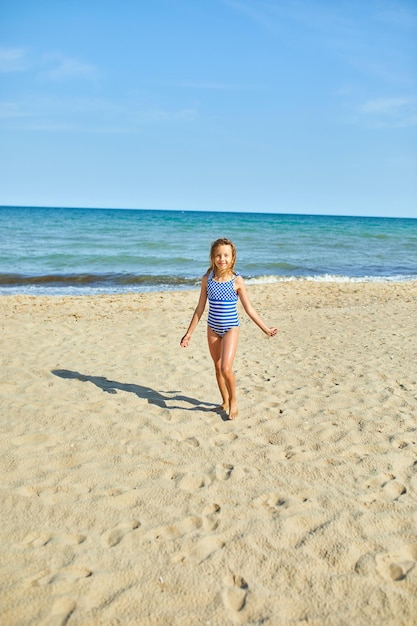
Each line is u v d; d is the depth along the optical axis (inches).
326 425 179.6
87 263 892.0
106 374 242.5
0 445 161.8
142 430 174.9
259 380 234.4
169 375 242.5
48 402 200.1
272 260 985.5
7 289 658.2
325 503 130.0
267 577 104.0
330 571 105.7
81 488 136.9
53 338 325.1
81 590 99.7
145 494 134.2
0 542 114.3
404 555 111.2
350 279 773.3
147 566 106.7
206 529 119.4
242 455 157.2
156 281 732.0
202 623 92.3
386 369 249.9
